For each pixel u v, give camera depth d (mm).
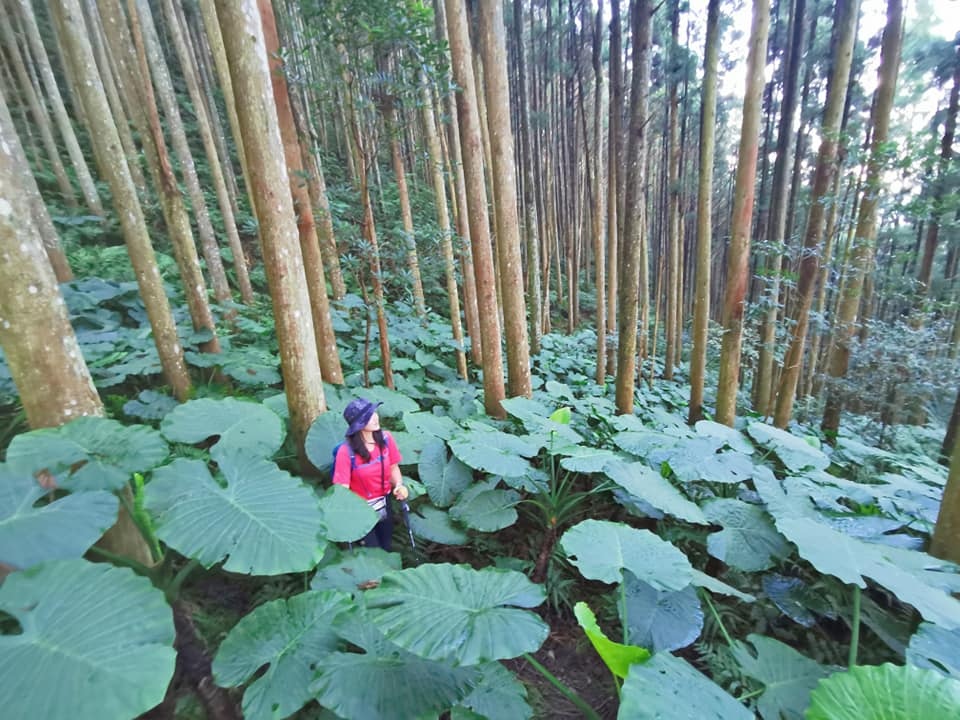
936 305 7109
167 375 4512
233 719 1871
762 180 11227
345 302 6875
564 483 3627
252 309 8055
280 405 3990
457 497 3600
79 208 10477
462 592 2029
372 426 2857
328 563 2561
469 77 4441
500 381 5254
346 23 3801
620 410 5621
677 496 3107
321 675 1660
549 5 11547
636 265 5129
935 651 1880
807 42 9328
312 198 4863
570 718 2275
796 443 4402
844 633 2682
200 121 8625
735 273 5301
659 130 12844
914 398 7379
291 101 4605
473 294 7914
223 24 2666
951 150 8539
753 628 2721
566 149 15352
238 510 2158
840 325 6527
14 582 1576
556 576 3096
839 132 5742
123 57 4520
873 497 3545
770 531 2904
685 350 15586
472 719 1767
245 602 2566
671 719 1486
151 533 2459
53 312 2223
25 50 11711
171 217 5098
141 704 1344
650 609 2453
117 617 1565
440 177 7180
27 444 2127
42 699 1298
